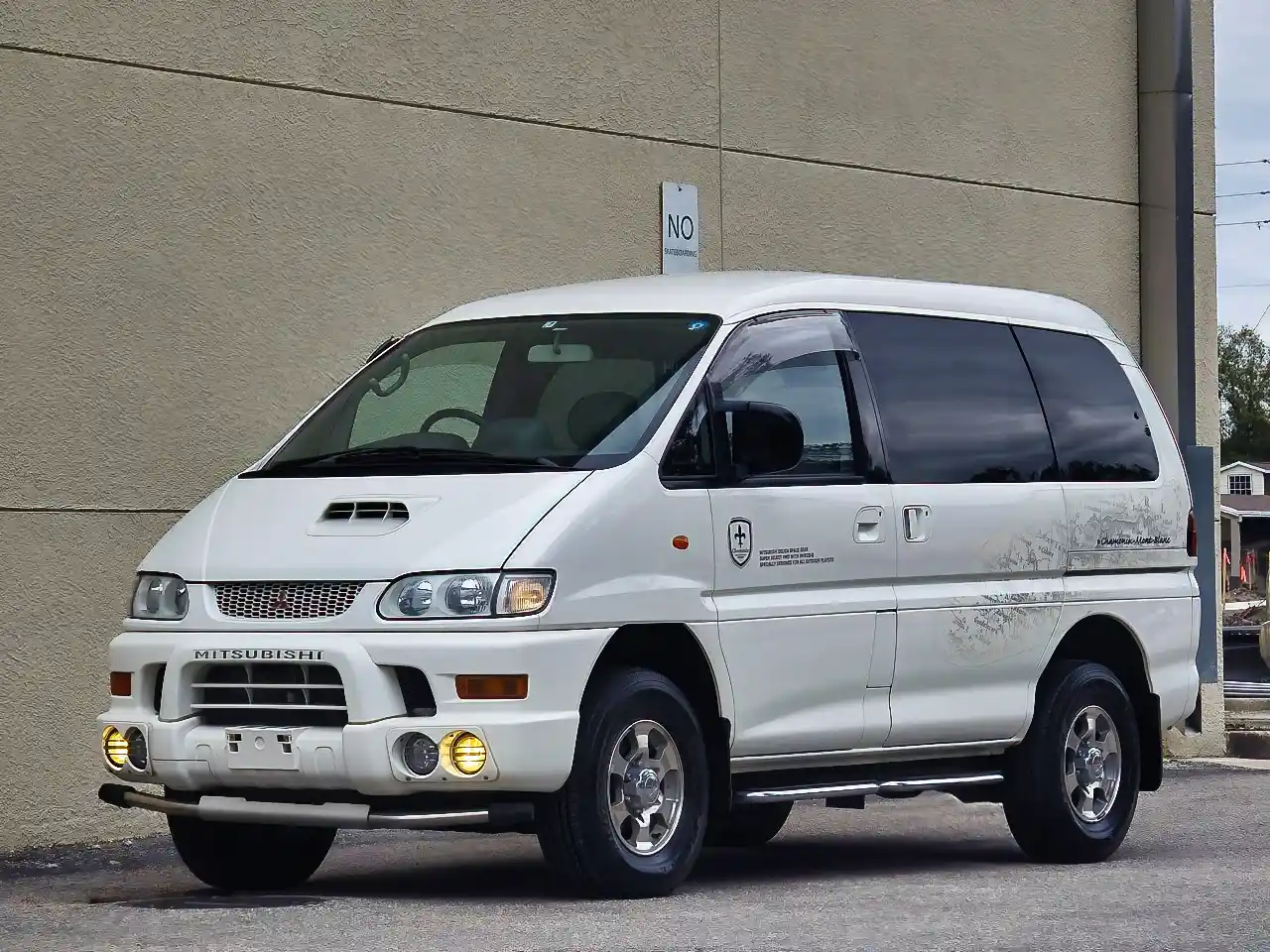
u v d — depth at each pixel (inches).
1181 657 466.9
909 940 303.7
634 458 350.9
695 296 391.2
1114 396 462.3
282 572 338.3
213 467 492.1
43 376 462.9
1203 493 727.1
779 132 628.1
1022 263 705.0
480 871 412.5
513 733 323.3
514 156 557.0
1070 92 722.8
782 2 629.3
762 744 368.5
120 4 476.4
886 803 563.8
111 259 474.6
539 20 563.2
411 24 534.0
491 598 327.0
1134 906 347.3
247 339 498.6
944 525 404.8
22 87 460.4
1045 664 429.4
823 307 401.7
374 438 387.5
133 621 352.8
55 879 418.6
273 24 505.0
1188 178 740.0
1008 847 474.0
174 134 486.0
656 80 592.7
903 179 665.6
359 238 522.3
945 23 679.7
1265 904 350.9
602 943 294.0
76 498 467.5
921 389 412.5
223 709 341.7
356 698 326.6
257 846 375.6
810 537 376.2
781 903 344.8
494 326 399.5
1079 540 438.0
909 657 395.5
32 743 459.8
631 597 342.0
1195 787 616.7
